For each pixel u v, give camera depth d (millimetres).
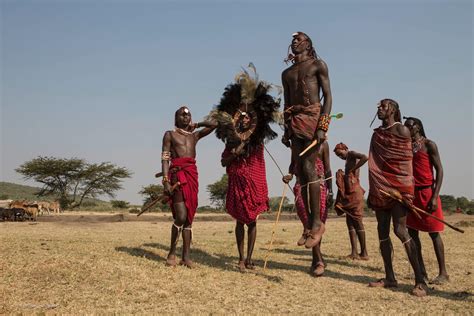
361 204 9234
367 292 6328
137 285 6121
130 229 14945
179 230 7570
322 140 6566
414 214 7219
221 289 6172
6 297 5379
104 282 6195
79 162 56594
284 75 7035
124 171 58500
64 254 7660
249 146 7777
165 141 7730
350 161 9305
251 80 7816
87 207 57250
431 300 5949
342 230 15633
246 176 7754
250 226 7855
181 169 7625
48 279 6203
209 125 7973
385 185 6586
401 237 6480
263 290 6242
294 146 6859
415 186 7258
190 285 6285
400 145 6559
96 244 9234
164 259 8031
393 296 6133
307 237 6617
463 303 5801
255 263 8391
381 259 9273
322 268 7410
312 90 6793
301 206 7391
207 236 13297
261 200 7805
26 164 55375
